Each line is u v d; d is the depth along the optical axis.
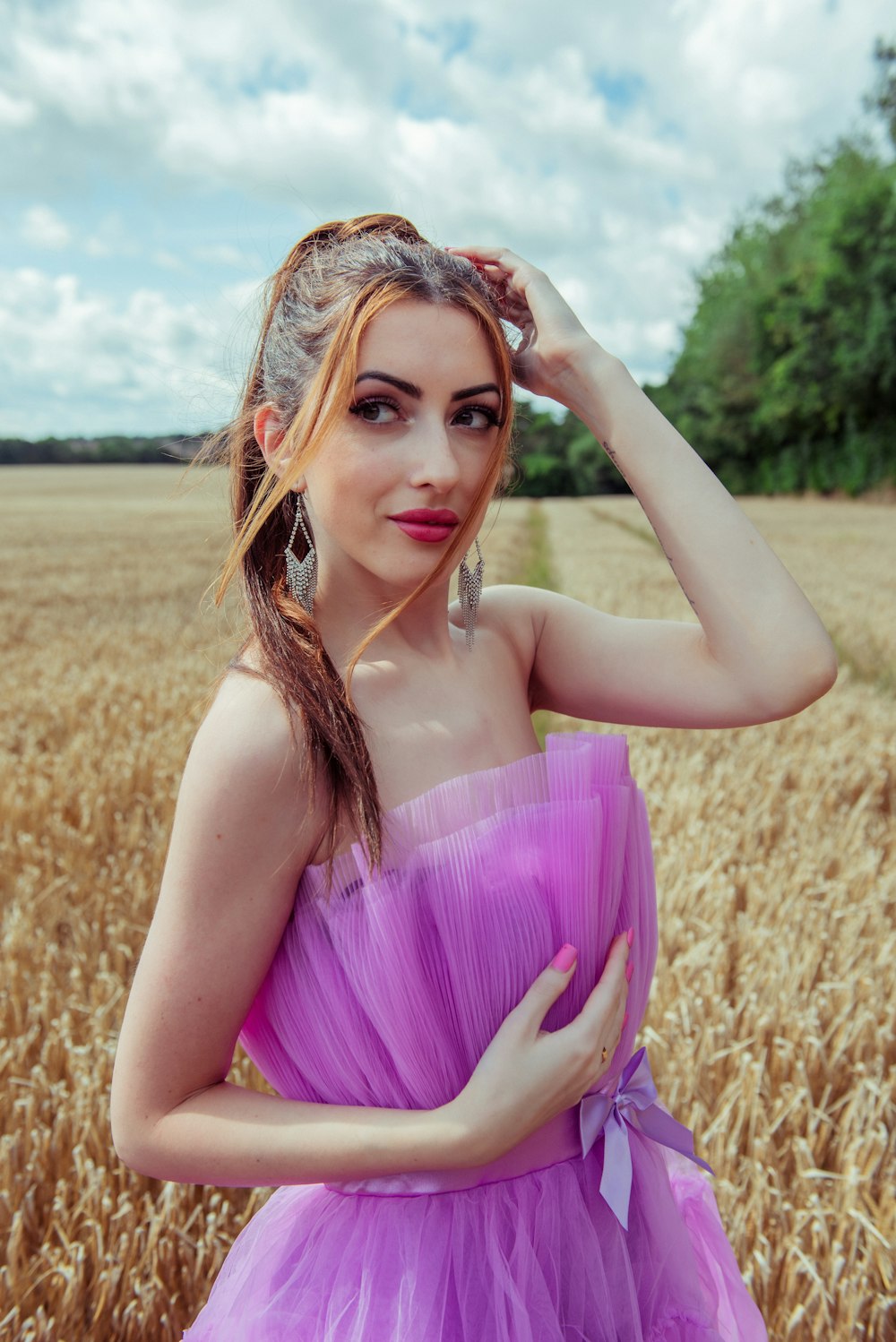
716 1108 2.54
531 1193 1.09
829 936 3.31
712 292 59.16
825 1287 1.99
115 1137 1.01
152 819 4.49
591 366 1.30
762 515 34.41
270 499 1.07
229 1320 1.08
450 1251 1.03
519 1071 0.97
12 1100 2.57
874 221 38.34
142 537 26.11
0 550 22.23
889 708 7.10
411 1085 1.04
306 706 0.98
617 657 1.35
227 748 0.97
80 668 8.31
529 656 1.37
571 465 61.69
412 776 1.10
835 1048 2.70
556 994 1.01
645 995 1.25
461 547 1.09
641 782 5.02
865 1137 2.34
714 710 1.27
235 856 0.96
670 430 1.27
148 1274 2.07
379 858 0.98
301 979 1.04
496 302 1.32
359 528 1.06
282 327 1.13
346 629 1.16
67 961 3.37
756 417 49.19
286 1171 0.97
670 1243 1.18
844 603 12.47
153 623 11.27
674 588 13.73
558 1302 1.05
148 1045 0.98
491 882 1.02
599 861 1.08
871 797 5.01
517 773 1.08
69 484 52.62
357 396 1.02
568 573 15.38
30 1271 2.07
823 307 40.59
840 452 45.16
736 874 3.86
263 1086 2.62
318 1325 1.02
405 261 1.05
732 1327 1.34
